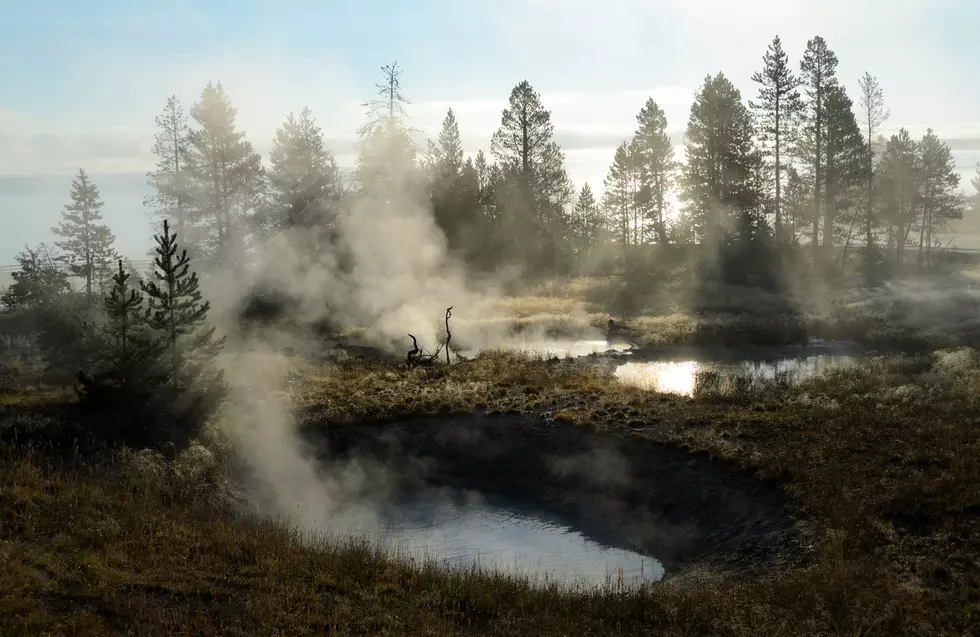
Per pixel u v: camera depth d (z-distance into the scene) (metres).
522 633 9.15
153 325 17.61
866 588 10.23
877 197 66.06
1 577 8.68
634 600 10.44
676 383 25.75
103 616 8.34
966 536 11.59
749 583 11.21
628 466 16.73
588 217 69.50
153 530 11.42
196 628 8.28
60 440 15.76
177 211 54.00
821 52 56.38
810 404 19.94
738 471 15.38
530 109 63.44
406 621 9.23
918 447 15.41
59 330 24.42
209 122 53.38
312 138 51.19
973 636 9.02
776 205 58.03
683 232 60.03
